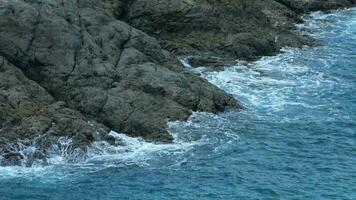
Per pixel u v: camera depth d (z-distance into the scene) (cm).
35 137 3922
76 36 4603
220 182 3759
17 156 3838
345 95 5141
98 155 3972
